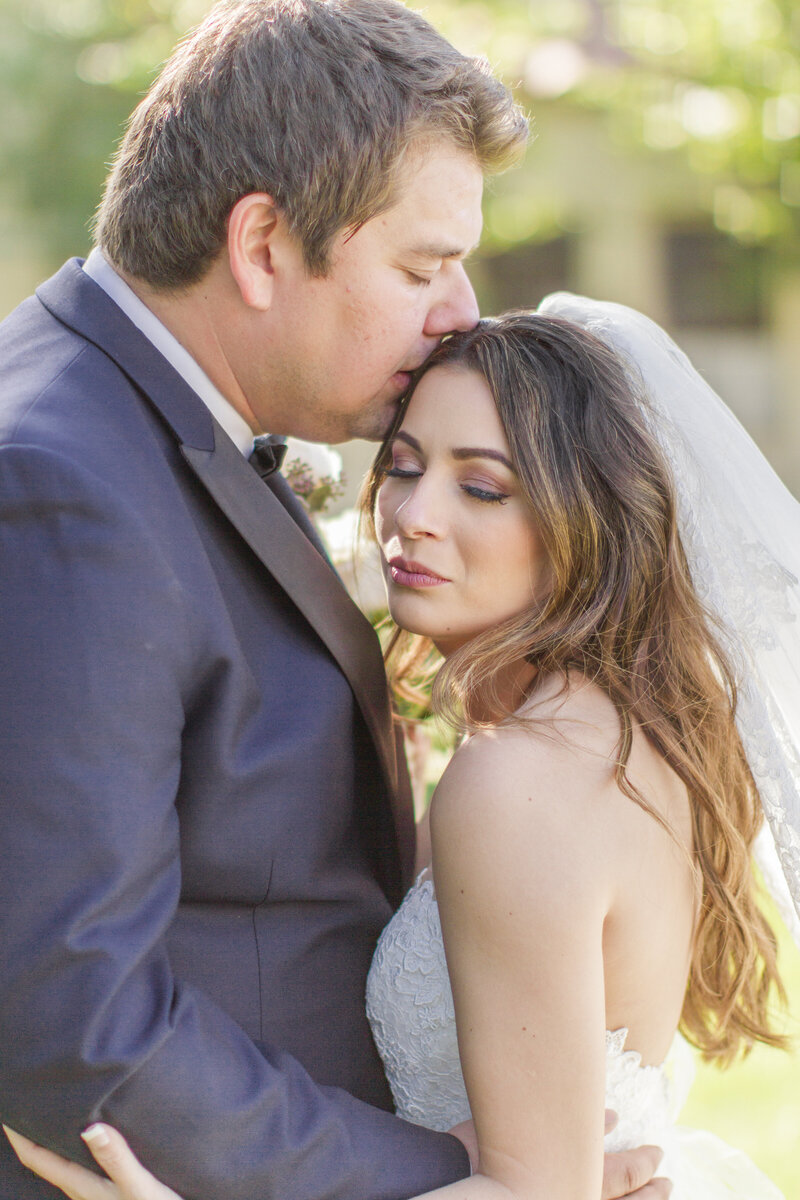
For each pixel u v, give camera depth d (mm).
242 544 1583
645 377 1702
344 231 1541
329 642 1611
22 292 10023
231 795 1467
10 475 1322
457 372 1623
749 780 1761
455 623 1662
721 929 1742
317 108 1507
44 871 1250
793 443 12383
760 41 9047
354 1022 1651
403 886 1808
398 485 1700
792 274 11617
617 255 12000
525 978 1414
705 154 9898
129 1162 1273
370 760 1708
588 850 1441
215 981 1502
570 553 1602
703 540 1687
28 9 9609
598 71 10109
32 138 9469
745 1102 3324
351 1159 1385
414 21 1603
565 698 1561
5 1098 1289
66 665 1273
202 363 1646
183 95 1572
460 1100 1627
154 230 1584
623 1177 1561
